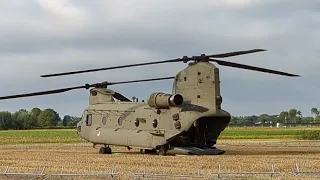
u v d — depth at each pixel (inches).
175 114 1439.5
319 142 2508.6
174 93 1501.0
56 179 945.5
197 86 1429.6
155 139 1475.1
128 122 1579.7
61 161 1291.8
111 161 1261.1
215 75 1398.9
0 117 7057.1
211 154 1438.2
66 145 2353.6
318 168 1055.6
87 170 1059.9
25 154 1562.5
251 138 3326.8
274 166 1083.3
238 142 2578.7
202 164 1144.8
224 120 1462.8
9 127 7057.1
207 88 1408.7
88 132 1721.2
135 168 1080.2
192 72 1446.9
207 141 1482.5
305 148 1894.7
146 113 1523.1
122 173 976.9
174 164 1160.8
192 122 1406.3
